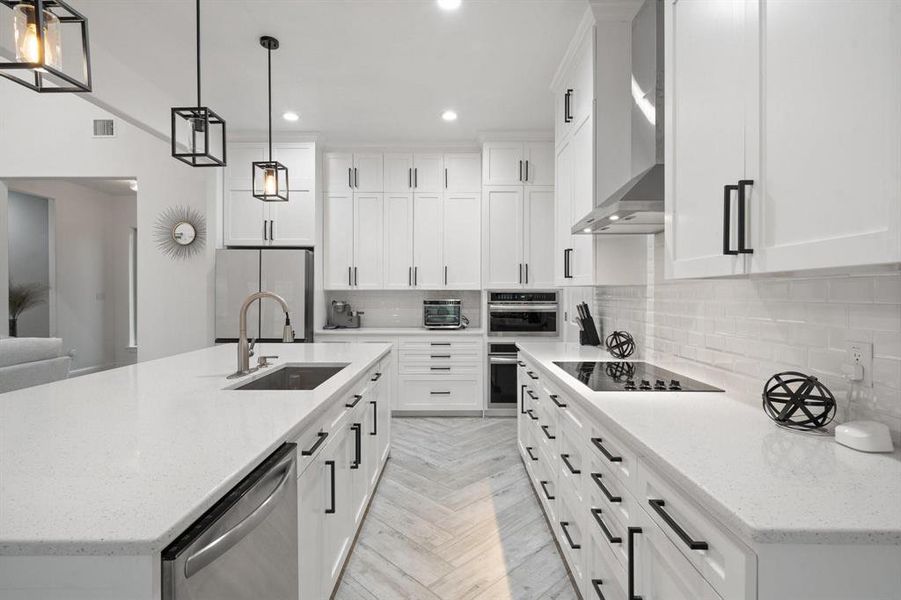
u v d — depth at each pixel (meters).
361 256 5.00
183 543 0.86
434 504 2.86
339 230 5.00
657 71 2.22
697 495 0.98
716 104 1.34
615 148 2.57
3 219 4.86
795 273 1.21
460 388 4.86
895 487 0.97
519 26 2.81
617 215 2.04
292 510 1.36
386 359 3.44
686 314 2.24
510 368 4.85
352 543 2.26
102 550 0.78
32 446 1.22
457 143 5.00
